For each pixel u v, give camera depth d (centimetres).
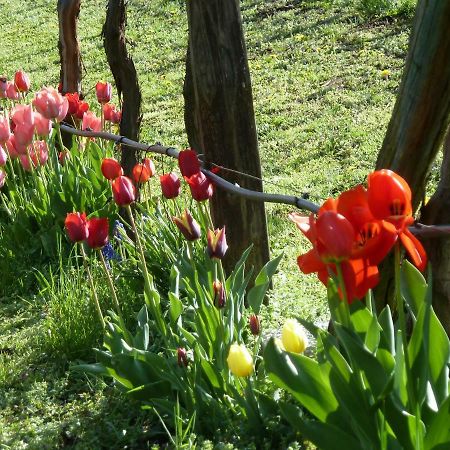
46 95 283
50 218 290
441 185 170
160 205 271
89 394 208
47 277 270
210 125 223
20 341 236
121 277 243
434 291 173
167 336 194
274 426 171
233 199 227
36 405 204
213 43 216
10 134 291
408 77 165
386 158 173
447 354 143
